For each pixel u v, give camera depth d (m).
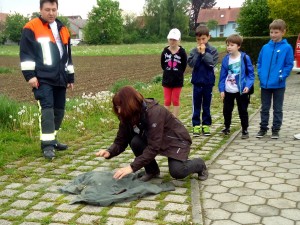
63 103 5.88
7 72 24.39
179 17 89.56
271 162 4.94
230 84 6.20
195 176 4.47
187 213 3.49
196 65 6.35
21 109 7.60
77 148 5.91
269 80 6.07
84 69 25.42
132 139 4.29
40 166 5.04
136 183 4.11
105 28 88.56
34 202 3.85
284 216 3.41
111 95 9.73
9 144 6.10
